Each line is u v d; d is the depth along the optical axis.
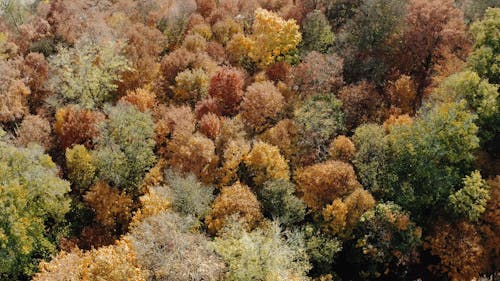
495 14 55.66
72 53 71.56
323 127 58.66
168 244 41.44
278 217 46.97
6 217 45.69
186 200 49.44
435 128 49.62
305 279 43.00
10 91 67.25
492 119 52.19
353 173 50.84
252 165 54.38
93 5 97.00
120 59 71.06
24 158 50.75
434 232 48.44
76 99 68.69
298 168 54.59
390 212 45.91
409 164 50.91
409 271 49.88
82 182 56.22
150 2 96.06
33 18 93.12
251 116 63.03
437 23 66.31
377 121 61.66
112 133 56.91
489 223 47.84
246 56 78.31
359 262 48.72
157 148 62.16
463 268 45.16
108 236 52.47
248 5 92.19
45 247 50.50
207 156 55.16
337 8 82.25
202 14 95.69
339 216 46.56
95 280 37.06
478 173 46.75
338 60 66.88
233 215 44.69
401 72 69.94
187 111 63.00
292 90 67.38
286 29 74.12
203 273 38.25
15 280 47.72
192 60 74.19
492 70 53.56
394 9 69.06
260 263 39.69
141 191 55.09
